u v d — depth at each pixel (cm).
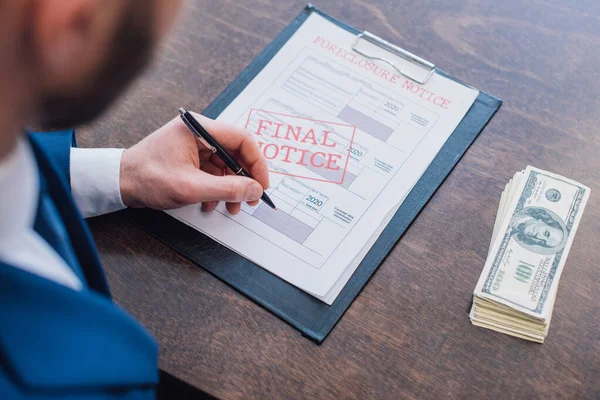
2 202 44
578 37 93
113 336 49
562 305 73
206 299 73
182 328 71
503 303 72
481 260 76
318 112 86
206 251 76
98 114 43
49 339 44
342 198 80
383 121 86
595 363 70
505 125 86
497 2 96
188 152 79
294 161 83
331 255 76
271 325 72
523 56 92
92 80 38
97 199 77
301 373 69
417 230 78
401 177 81
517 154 84
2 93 36
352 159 83
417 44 93
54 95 38
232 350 70
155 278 74
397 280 75
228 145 81
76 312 46
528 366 70
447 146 84
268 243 76
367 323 72
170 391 74
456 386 68
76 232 59
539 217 78
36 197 51
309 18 95
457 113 86
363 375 69
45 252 52
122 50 37
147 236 77
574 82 90
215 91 88
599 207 79
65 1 33
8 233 46
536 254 75
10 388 43
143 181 77
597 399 68
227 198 76
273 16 95
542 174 81
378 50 92
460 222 78
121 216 79
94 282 62
